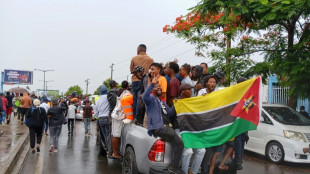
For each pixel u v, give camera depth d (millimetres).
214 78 5824
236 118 5422
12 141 11219
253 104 5449
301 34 10594
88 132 15031
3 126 16656
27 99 17906
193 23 12258
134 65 7504
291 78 9336
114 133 6742
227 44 13359
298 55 9797
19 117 20938
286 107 9539
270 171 7777
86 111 14859
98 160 8836
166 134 5051
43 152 10156
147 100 5184
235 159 6250
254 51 12312
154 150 5125
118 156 6895
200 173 5660
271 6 8148
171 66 6242
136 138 5688
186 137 5258
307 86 9234
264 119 9164
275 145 8656
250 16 9094
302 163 8750
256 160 9102
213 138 5355
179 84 6039
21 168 7867
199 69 6988
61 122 10211
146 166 5289
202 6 8953
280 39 12570
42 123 10070
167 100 6145
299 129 8406
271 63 10562
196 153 5371
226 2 8430
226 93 5488
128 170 5984
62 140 13203
